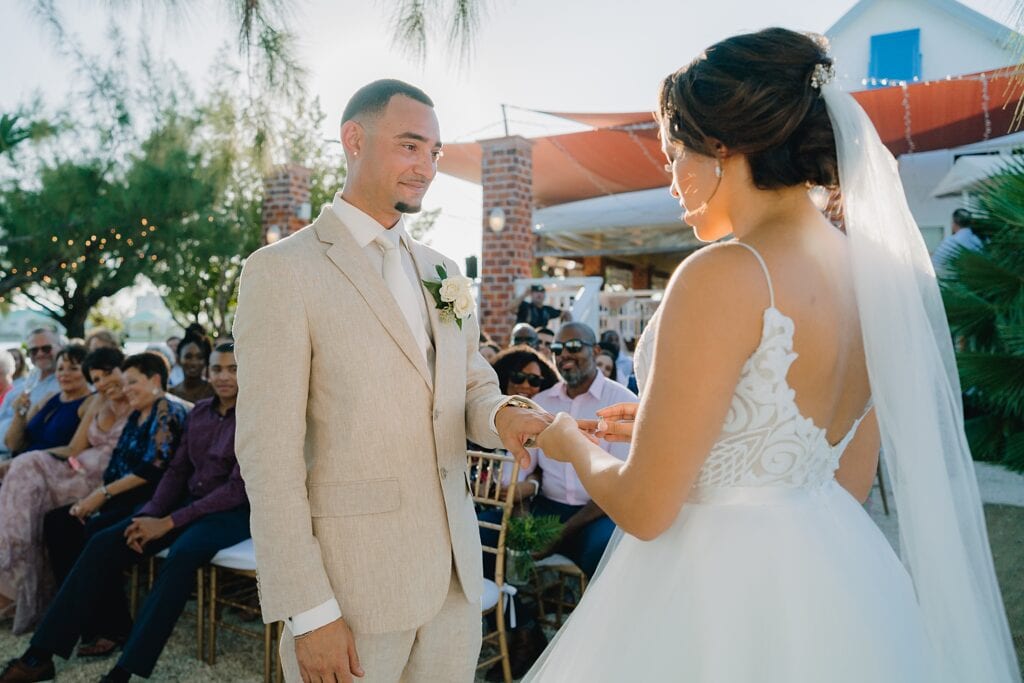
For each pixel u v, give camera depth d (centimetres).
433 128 180
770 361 110
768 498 121
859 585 121
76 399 471
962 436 132
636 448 112
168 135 359
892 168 126
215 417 369
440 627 181
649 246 1311
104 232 1044
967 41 1057
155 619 306
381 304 174
